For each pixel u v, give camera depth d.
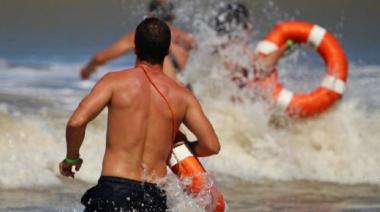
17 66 42.59
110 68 41.47
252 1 55.84
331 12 63.19
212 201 13.84
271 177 23.95
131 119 13.25
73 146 13.22
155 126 13.36
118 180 13.06
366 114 27.42
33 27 58.62
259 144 25.78
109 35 56.00
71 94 33.09
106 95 13.23
